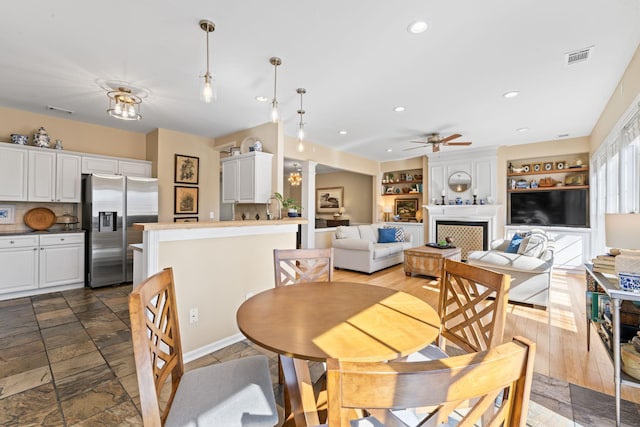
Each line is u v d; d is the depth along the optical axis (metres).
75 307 3.47
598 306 2.17
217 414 1.07
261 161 4.32
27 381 2.00
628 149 3.21
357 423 0.99
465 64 2.78
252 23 2.19
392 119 4.43
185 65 2.80
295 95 3.51
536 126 4.84
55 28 2.24
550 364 2.24
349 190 9.42
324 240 6.52
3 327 2.88
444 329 1.67
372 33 2.30
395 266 6.21
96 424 1.61
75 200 4.36
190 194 5.23
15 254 3.79
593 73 2.96
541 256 3.63
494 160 6.31
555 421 1.65
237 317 1.31
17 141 3.93
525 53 2.59
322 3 1.97
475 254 3.95
